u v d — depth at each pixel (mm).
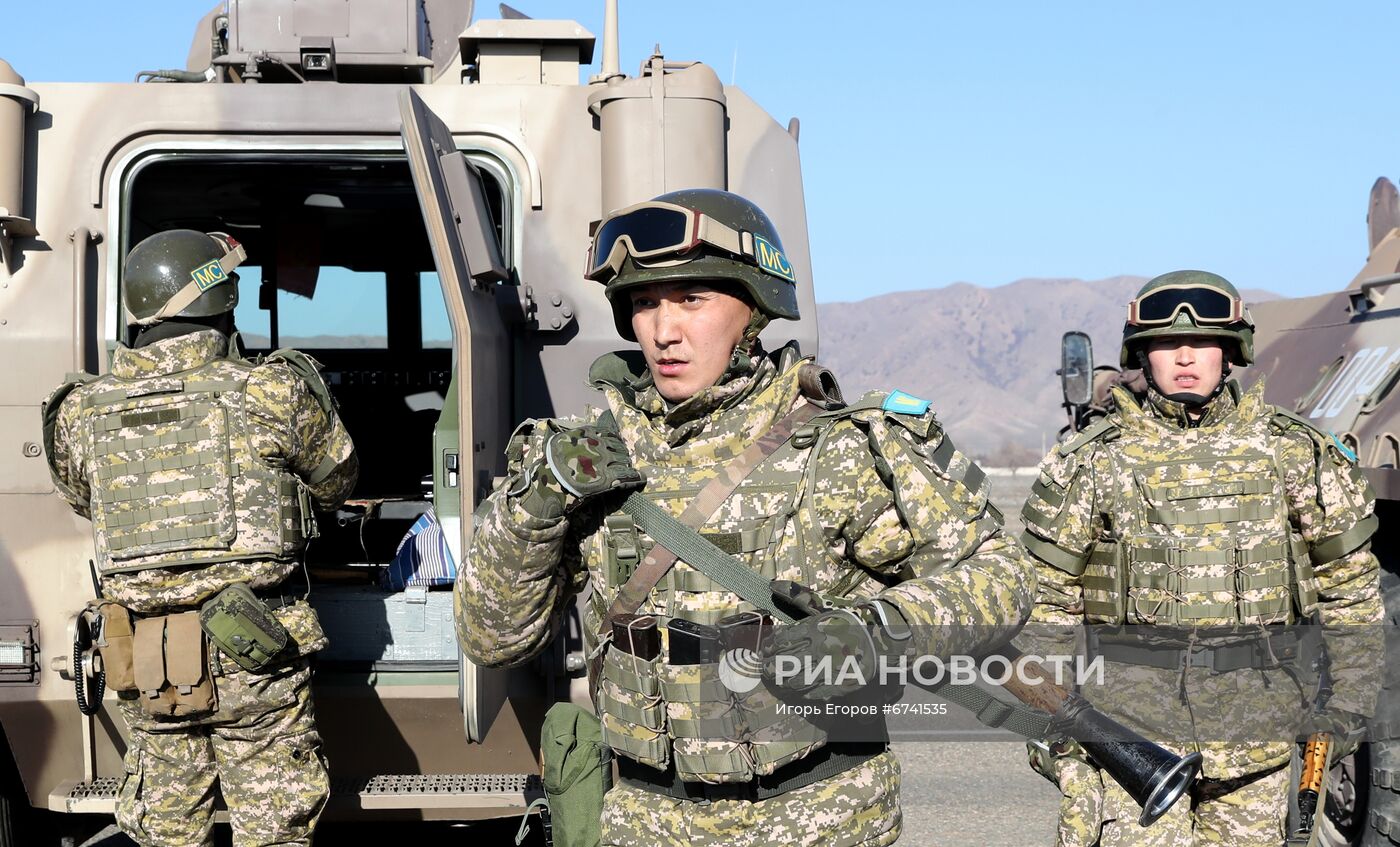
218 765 3930
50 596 4305
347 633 4449
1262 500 3682
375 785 4344
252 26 4941
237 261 4031
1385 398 5277
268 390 3908
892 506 2230
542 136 4645
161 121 4465
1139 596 3703
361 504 5453
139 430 3826
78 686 3904
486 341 4023
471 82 5414
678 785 2256
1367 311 5902
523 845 4945
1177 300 3713
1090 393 6230
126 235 4449
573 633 4340
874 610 1991
